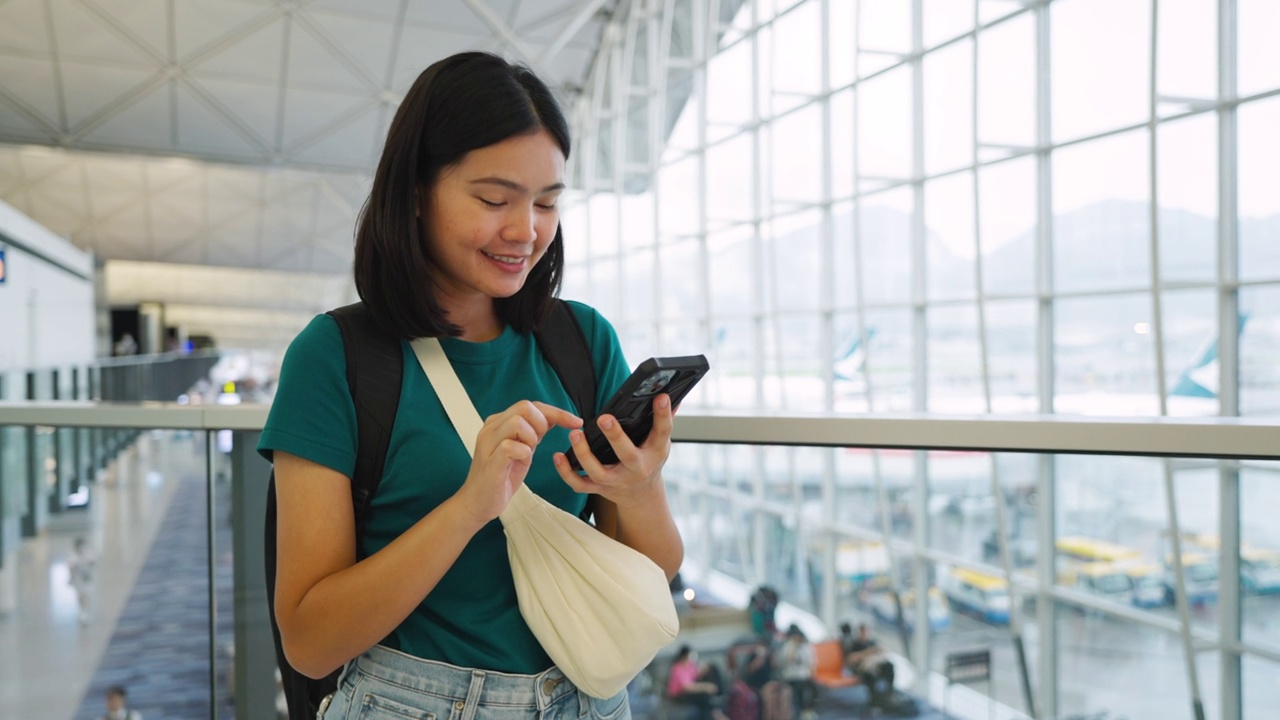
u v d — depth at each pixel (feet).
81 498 10.75
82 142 87.40
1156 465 10.25
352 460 5.60
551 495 6.09
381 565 5.10
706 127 72.74
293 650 5.32
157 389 81.71
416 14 75.31
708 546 29.14
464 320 6.23
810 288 62.69
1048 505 10.85
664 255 79.30
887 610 31.94
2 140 86.22
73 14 71.51
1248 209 38.22
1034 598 28.89
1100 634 17.30
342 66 79.30
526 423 5.05
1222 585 11.25
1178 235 40.32
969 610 30.91
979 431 6.91
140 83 79.77
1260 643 11.12
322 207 116.47
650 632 5.53
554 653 5.63
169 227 123.75
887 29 54.95
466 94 5.32
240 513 10.00
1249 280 38.42
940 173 52.24
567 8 78.79
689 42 75.77
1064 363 46.37
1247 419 6.36
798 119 62.75
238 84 80.53
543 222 5.64
